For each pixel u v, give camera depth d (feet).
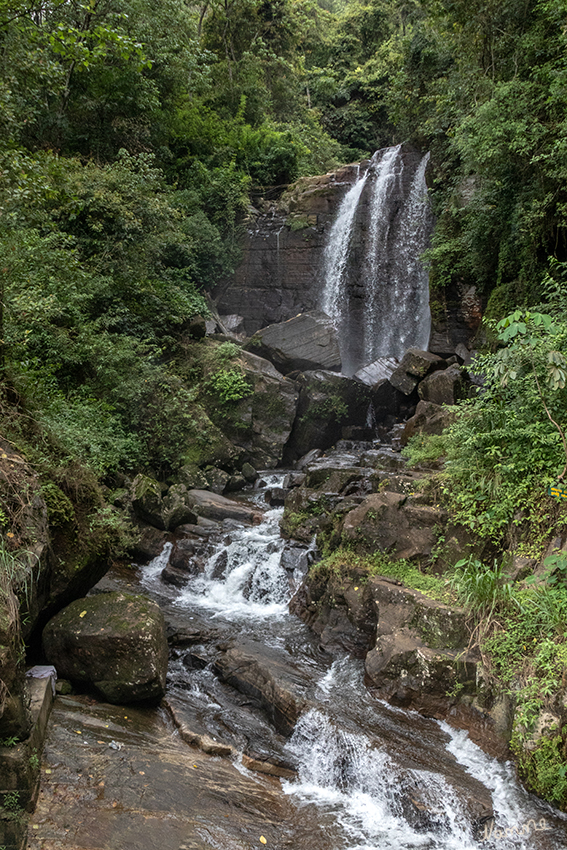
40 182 28.73
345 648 22.97
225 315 64.69
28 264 33.30
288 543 30.04
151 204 46.75
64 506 20.06
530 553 20.26
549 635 16.93
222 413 44.47
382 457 33.06
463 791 15.23
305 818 15.26
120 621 19.01
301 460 44.39
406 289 59.31
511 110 34.14
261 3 85.15
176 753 16.67
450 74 52.01
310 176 74.54
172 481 39.34
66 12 37.91
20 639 13.99
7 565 14.29
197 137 66.33
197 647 23.59
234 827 14.08
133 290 45.11
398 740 17.52
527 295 39.32
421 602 20.75
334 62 108.58
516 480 22.07
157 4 58.34
